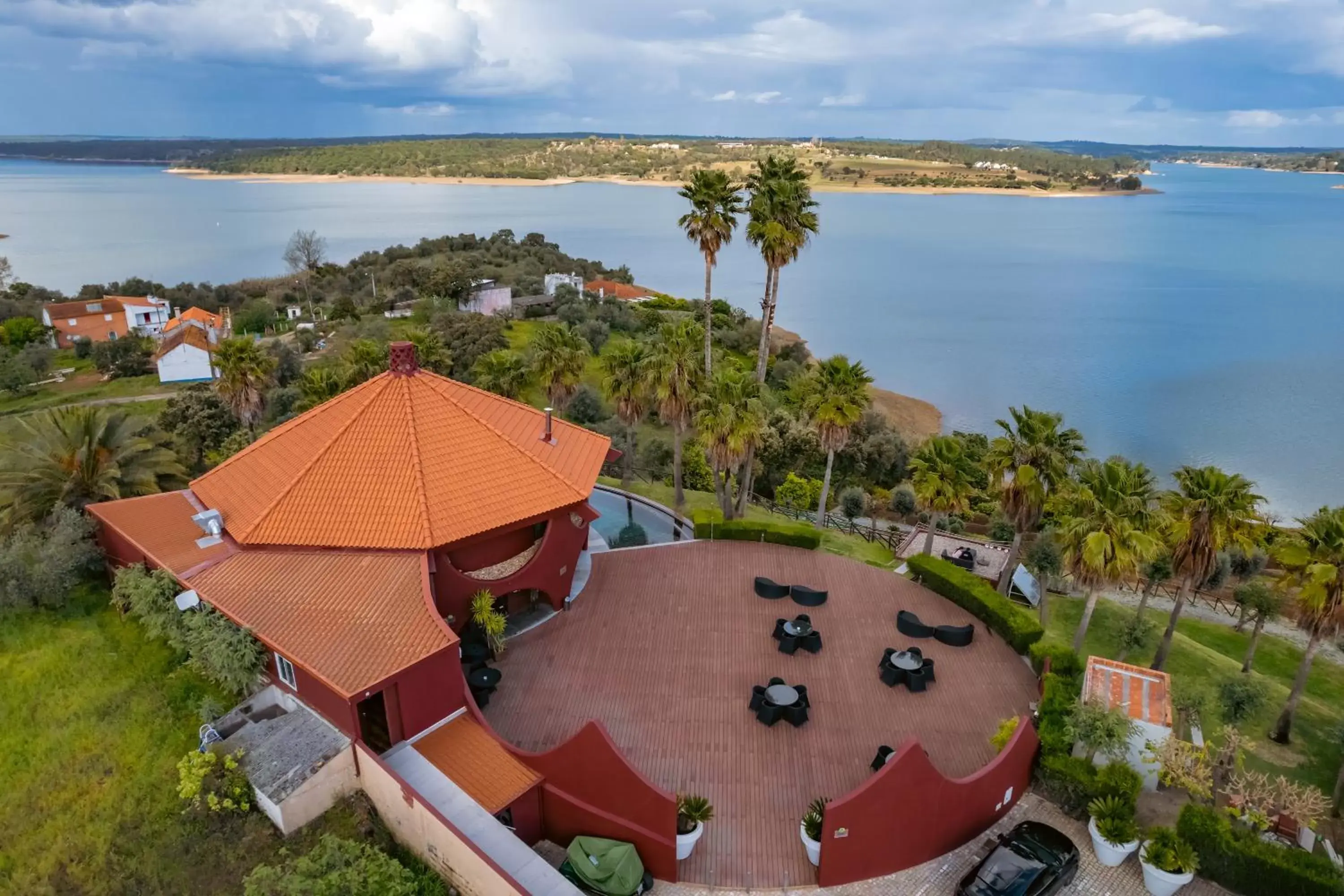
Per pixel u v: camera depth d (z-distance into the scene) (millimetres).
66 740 19656
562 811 18266
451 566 23547
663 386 35781
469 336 73000
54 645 23016
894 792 16656
